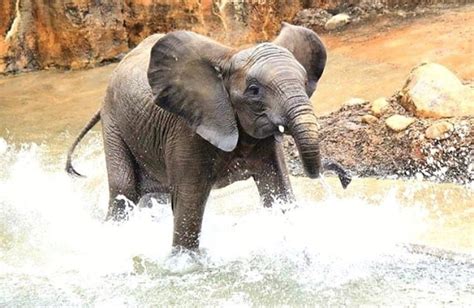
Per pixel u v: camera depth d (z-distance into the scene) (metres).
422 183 14.17
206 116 9.87
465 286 9.94
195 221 10.61
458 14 22.39
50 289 10.35
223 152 10.19
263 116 9.37
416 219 12.36
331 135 15.90
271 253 10.98
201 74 9.93
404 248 11.16
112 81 12.16
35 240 12.35
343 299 9.70
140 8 24.22
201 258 10.86
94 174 16.12
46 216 13.53
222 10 23.73
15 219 13.38
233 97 9.66
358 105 16.77
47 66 24.56
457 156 14.48
